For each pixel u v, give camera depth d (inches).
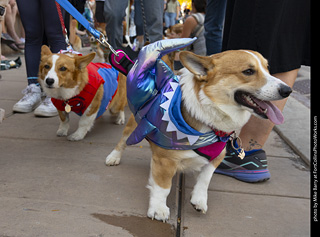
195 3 260.7
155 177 84.3
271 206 94.5
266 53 104.5
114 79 143.2
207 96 77.5
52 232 73.2
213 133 80.2
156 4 159.8
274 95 75.5
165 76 83.4
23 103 162.9
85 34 494.0
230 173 111.8
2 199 85.3
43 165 108.5
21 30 376.5
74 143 131.4
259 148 113.4
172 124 77.5
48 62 125.3
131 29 395.5
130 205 88.2
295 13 105.3
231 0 123.9
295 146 140.5
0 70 262.5
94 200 89.0
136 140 85.3
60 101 130.0
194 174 101.4
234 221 85.4
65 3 89.5
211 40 211.5
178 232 78.8
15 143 125.7
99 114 138.9
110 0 169.6
